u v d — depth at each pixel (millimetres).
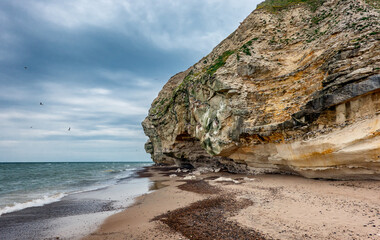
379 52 12273
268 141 18656
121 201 15305
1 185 26188
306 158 15023
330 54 15055
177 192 16625
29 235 9039
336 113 13211
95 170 59500
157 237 7820
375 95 11398
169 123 38188
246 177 19969
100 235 8594
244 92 20469
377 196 9938
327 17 19125
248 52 22047
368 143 11195
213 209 10789
